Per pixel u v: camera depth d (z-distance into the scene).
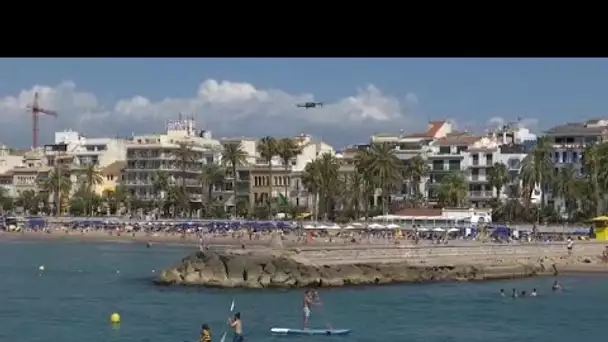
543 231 197.88
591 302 105.69
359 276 124.62
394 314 93.81
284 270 120.81
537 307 100.75
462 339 78.56
